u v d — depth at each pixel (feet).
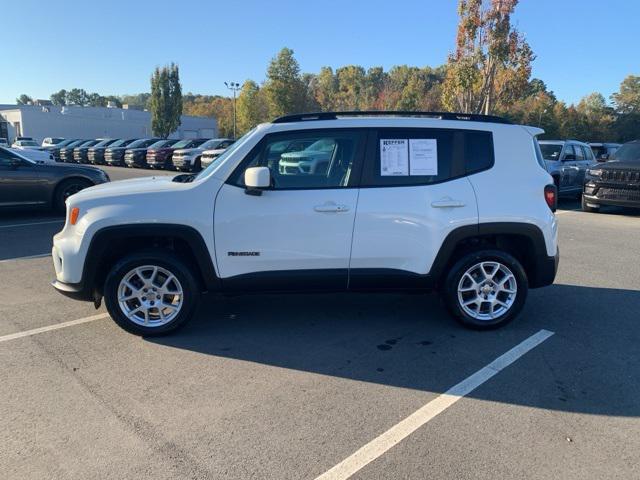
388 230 14.52
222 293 14.65
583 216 40.52
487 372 12.74
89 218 13.96
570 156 47.96
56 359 13.29
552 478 8.81
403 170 14.70
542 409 11.02
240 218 14.15
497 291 15.31
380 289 15.05
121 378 12.28
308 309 17.24
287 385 12.02
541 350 14.06
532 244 15.12
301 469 8.99
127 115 226.79
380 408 11.02
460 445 9.70
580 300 18.35
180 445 9.68
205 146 84.02
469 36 85.56
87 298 14.53
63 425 10.30
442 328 15.65
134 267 14.20
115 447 9.60
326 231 14.35
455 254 15.33
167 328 14.58
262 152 14.42
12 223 33.78
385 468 9.02
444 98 92.63
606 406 11.16
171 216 13.97
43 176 35.12
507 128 15.35
